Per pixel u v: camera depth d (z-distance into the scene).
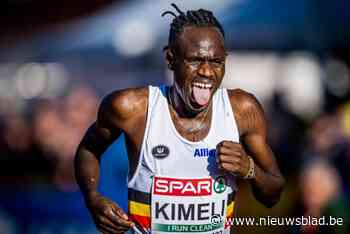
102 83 33.88
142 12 33.56
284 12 32.09
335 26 31.92
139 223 13.95
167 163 13.54
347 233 20.98
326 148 23.69
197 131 13.55
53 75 37.84
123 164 25.39
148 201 13.77
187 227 13.81
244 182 24.48
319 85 33.75
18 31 36.97
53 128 27.88
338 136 24.78
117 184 25.34
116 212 13.50
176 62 13.21
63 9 36.28
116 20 34.03
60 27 36.06
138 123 13.68
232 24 32.12
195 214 13.75
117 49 33.94
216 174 13.66
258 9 32.00
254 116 13.98
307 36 31.95
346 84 32.91
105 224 13.59
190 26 13.16
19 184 27.88
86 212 27.06
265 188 14.10
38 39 36.44
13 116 31.00
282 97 29.77
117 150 25.39
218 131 13.65
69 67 34.62
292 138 28.06
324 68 32.94
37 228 27.52
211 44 13.00
